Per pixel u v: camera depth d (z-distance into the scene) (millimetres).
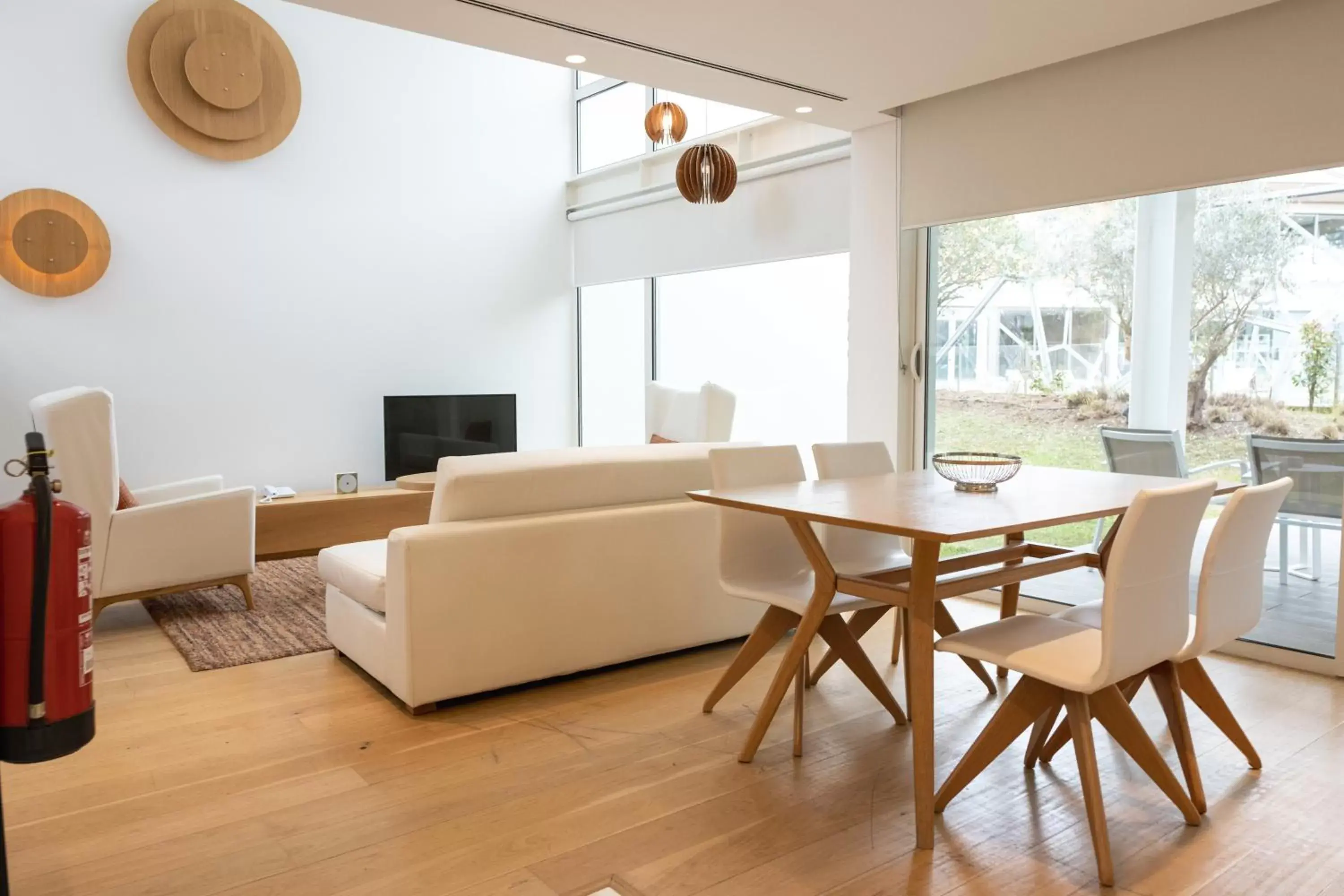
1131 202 3938
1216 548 2213
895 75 3996
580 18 3359
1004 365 4512
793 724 2971
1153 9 3238
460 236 7270
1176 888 2012
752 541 3092
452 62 7160
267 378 6379
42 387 5531
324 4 3242
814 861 2125
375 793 2482
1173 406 3865
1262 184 3512
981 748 2320
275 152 6336
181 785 2539
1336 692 3230
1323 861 2123
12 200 5367
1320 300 3371
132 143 5773
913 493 2711
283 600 4645
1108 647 2002
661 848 2186
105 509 3986
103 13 5641
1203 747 2770
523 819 2334
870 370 5008
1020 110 4211
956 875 2064
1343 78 3215
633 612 3457
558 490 3314
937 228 4781
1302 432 3449
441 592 3010
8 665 1660
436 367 7191
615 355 7641
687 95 4277
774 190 5949
